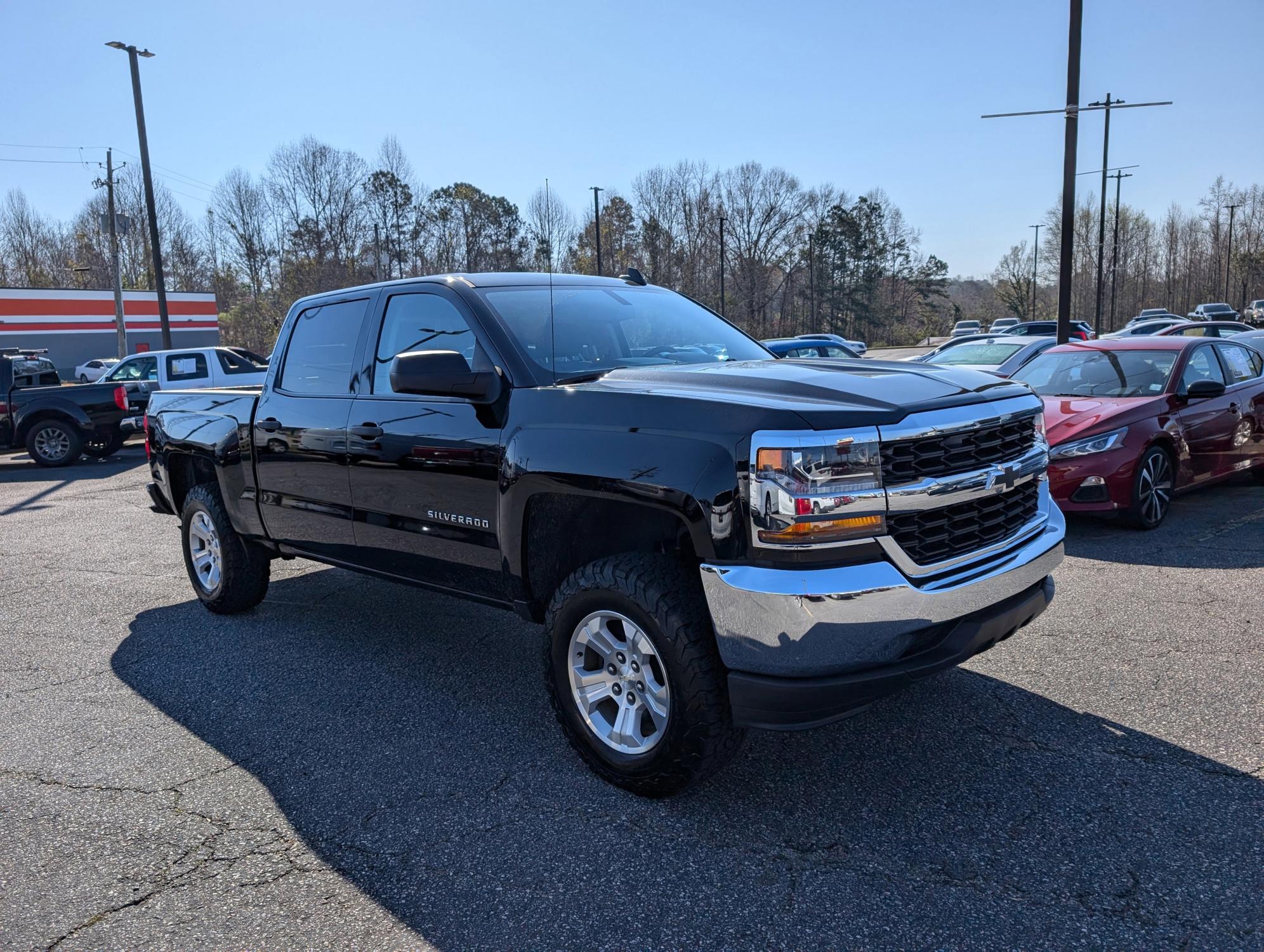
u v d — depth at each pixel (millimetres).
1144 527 6559
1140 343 7672
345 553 4336
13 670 4625
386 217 71812
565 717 3221
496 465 3330
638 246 73688
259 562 5309
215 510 5191
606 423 2988
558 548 3406
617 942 2318
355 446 4031
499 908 2488
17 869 2766
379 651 4711
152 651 4832
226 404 5051
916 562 2691
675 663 2785
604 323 3857
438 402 3631
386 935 2383
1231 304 85438
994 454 3006
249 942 2375
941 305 97750
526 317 3668
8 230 86062
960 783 3068
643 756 2969
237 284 79812
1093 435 6426
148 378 15414
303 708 3975
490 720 3795
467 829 2914
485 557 3504
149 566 6941
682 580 2867
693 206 73750
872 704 2678
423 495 3709
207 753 3557
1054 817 2826
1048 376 7844
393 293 4062
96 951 2357
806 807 2957
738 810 2953
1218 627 4473
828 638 2553
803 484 2547
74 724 3893
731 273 73875
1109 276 80250
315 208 68688
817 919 2377
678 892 2525
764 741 3443
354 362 4188
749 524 2592
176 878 2689
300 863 2748
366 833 2910
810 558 2557
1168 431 6590
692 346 3990
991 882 2504
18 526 9000
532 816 2984
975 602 2789
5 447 14148
